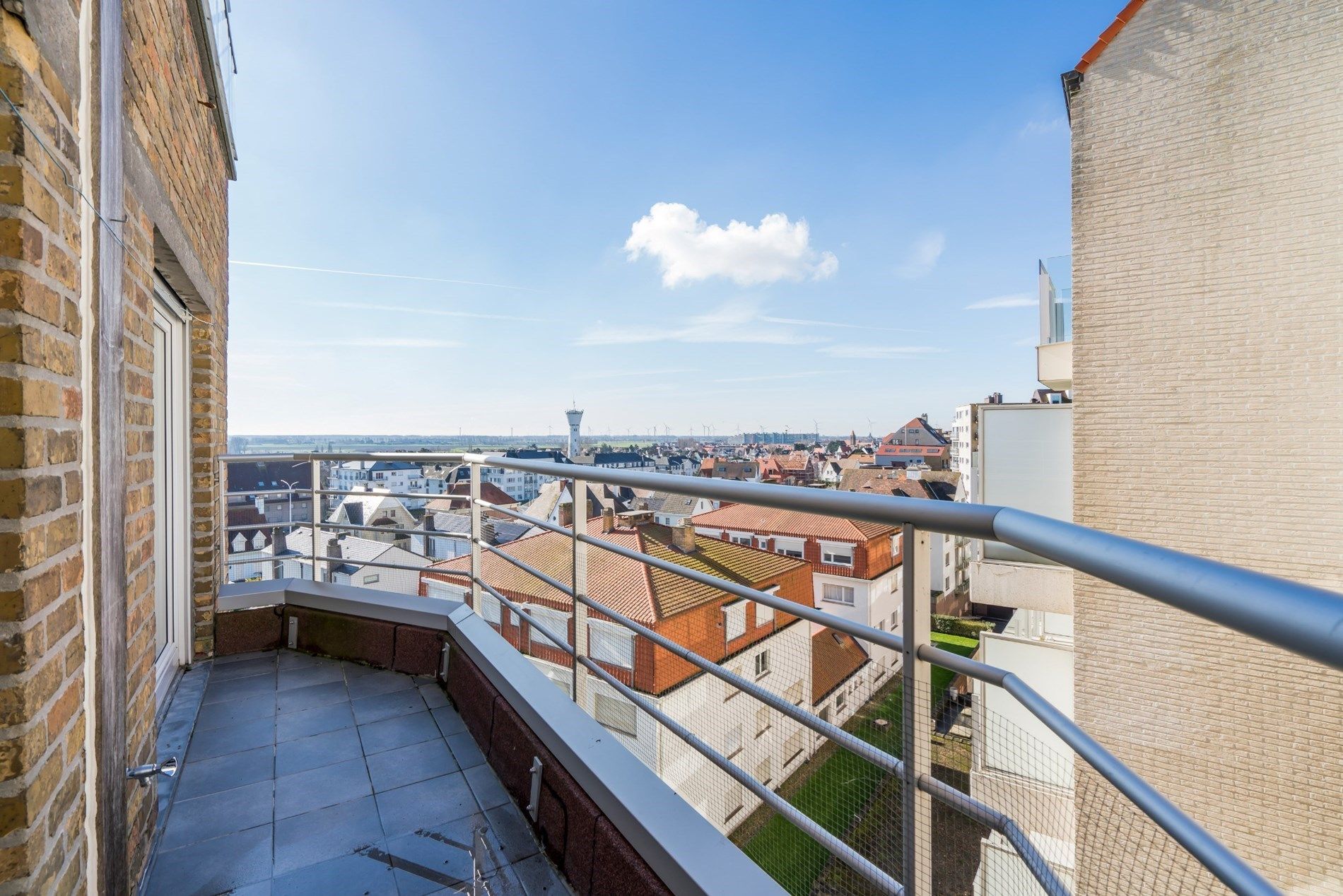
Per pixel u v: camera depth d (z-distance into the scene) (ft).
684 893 3.69
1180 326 21.11
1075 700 20.62
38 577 2.83
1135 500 21.72
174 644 9.25
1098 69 22.82
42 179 2.91
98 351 3.70
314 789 6.49
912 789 2.65
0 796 2.64
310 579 10.95
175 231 7.04
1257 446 19.81
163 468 8.79
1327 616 1.02
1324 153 18.88
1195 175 20.93
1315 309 19.01
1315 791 16.55
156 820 5.71
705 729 4.66
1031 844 2.18
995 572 22.12
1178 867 1.92
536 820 5.66
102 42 3.79
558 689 6.36
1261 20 19.79
